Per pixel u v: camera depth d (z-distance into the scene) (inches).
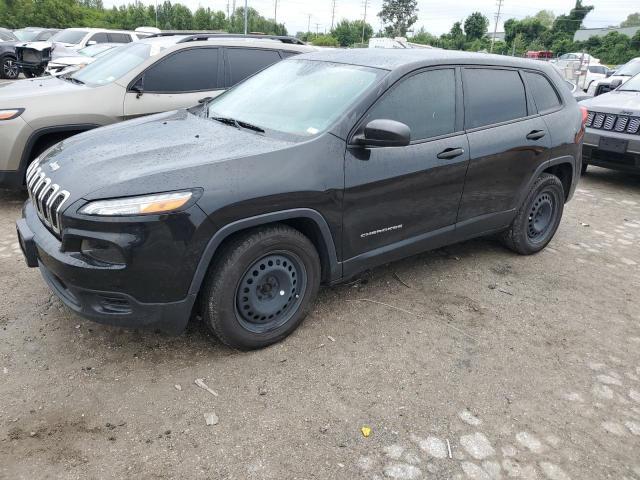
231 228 110.3
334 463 95.3
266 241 116.5
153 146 123.4
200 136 130.3
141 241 102.3
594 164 297.1
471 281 170.2
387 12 3420.3
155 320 109.8
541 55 2127.2
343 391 114.2
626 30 2928.2
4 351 119.5
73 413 103.2
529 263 188.2
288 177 116.7
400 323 142.4
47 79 247.3
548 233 196.2
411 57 147.4
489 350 133.6
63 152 128.3
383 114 134.3
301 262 125.6
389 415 108.1
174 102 225.8
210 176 108.9
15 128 195.3
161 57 224.2
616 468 99.5
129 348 123.3
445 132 148.7
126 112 215.9
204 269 109.6
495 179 164.2
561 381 123.6
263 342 124.6
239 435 100.3
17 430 98.1
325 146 123.7
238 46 244.1
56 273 109.0
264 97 149.0
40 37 803.4
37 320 131.7
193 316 136.9
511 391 118.6
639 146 268.5
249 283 118.3
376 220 136.4
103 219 101.3
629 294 170.1
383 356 127.4
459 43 3284.9
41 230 116.8
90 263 103.9
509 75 170.2
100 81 222.7
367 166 129.9
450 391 116.9
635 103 284.0
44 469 90.5
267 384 114.7
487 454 100.2
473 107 156.9
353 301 152.1
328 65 151.6
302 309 130.1
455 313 149.9
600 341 141.6
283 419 105.0
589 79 1143.0
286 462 94.9
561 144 183.0
